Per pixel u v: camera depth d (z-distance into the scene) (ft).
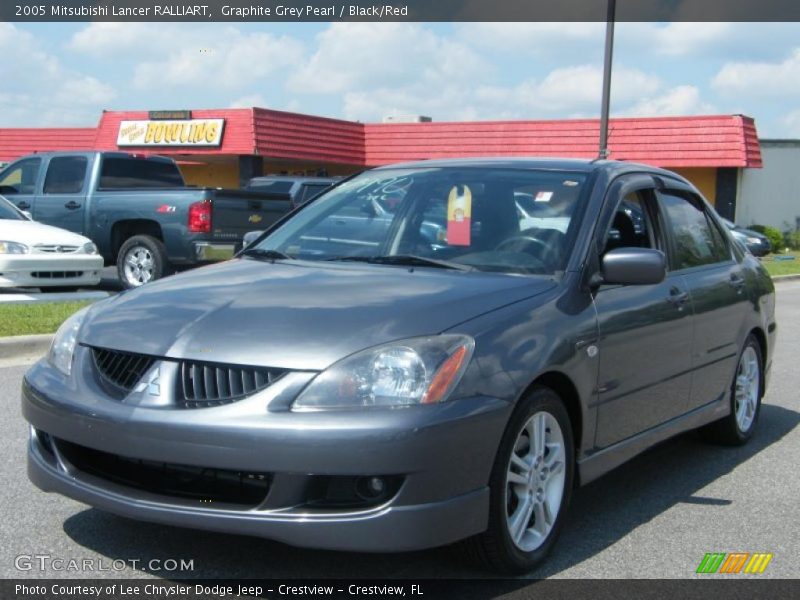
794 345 35.88
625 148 102.22
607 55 64.69
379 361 11.32
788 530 15.15
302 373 11.27
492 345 12.09
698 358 17.48
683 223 18.40
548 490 13.26
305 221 17.01
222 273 14.69
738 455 19.85
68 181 48.24
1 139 122.01
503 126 105.50
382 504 11.16
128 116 109.50
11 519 14.47
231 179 116.98
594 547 14.14
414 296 12.71
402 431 10.94
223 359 11.51
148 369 11.94
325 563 13.00
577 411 13.79
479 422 11.53
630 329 14.84
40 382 12.89
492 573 12.71
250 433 11.01
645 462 19.19
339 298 12.69
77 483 12.35
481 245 14.96
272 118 102.63
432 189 16.26
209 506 11.46
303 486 11.10
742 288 19.51
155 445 11.41
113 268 59.00
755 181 115.85
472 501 11.60
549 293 13.64
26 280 39.09
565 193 15.55
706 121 99.19
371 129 111.24
